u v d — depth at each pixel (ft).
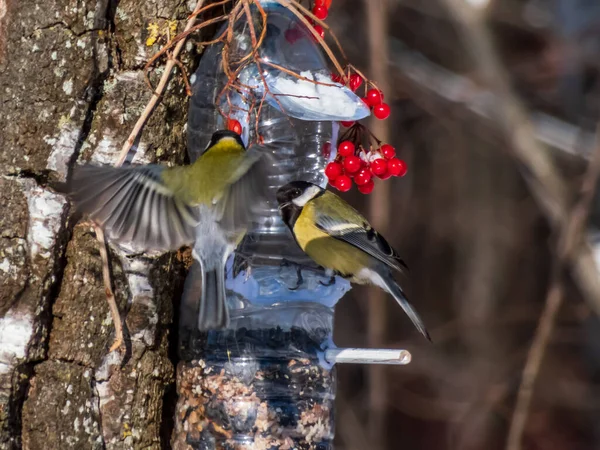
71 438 24.03
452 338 66.28
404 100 65.72
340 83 28.84
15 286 23.71
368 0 55.57
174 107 26.45
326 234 31.32
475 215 67.62
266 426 26.27
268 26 29.09
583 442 63.52
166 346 26.05
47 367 24.00
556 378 63.62
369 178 29.14
